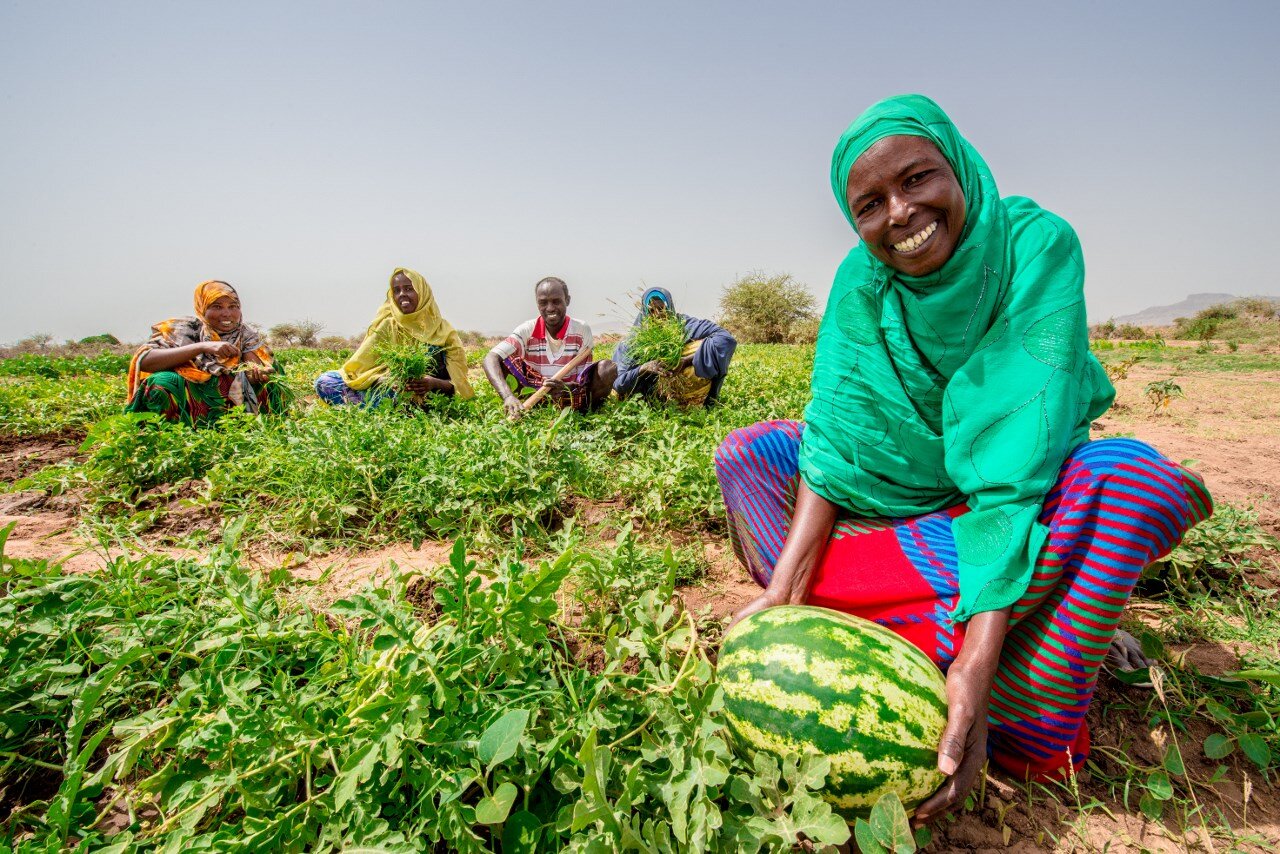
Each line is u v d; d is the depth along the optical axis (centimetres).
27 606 233
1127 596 187
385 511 414
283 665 232
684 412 728
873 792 178
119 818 192
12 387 919
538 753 180
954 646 216
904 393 232
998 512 200
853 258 245
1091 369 229
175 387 595
